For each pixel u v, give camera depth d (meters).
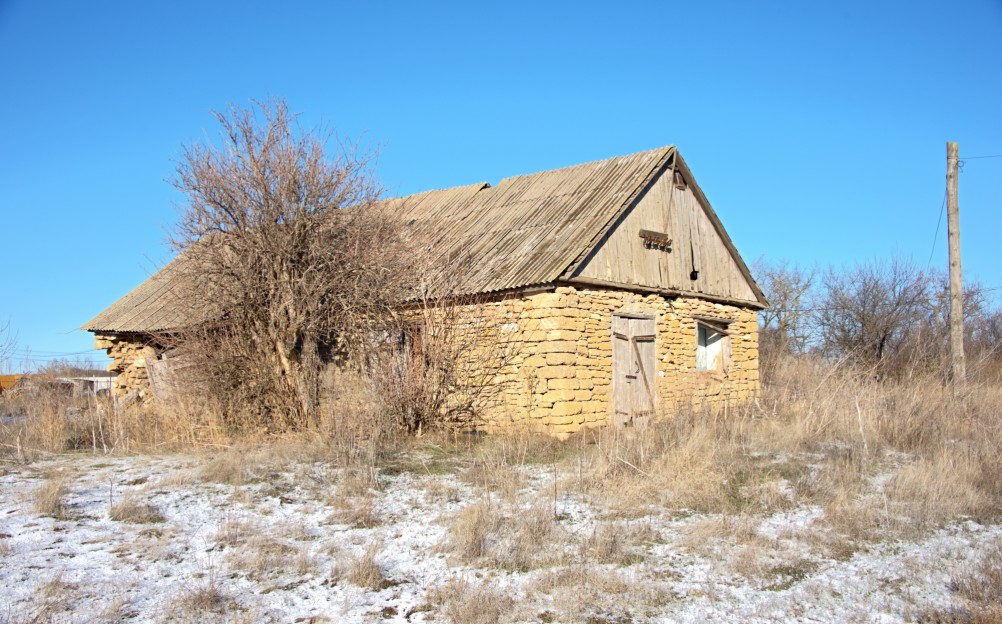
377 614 5.48
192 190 13.30
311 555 6.57
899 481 9.12
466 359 13.57
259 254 13.26
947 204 16.98
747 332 18.73
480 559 6.55
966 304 26.84
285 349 13.30
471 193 19.19
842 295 28.31
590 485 9.16
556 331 13.18
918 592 6.07
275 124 13.56
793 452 11.45
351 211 13.78
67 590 5.64
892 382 17.55
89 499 8.11
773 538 7.37
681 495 8.62
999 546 7.08
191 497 8.26
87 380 19.48
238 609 5.46
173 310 15.16
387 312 13.68
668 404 15.59
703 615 5.57
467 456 10.97
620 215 14.88
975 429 12.77
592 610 5.60
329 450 10.48
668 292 15.92
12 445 11.12
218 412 13.08
